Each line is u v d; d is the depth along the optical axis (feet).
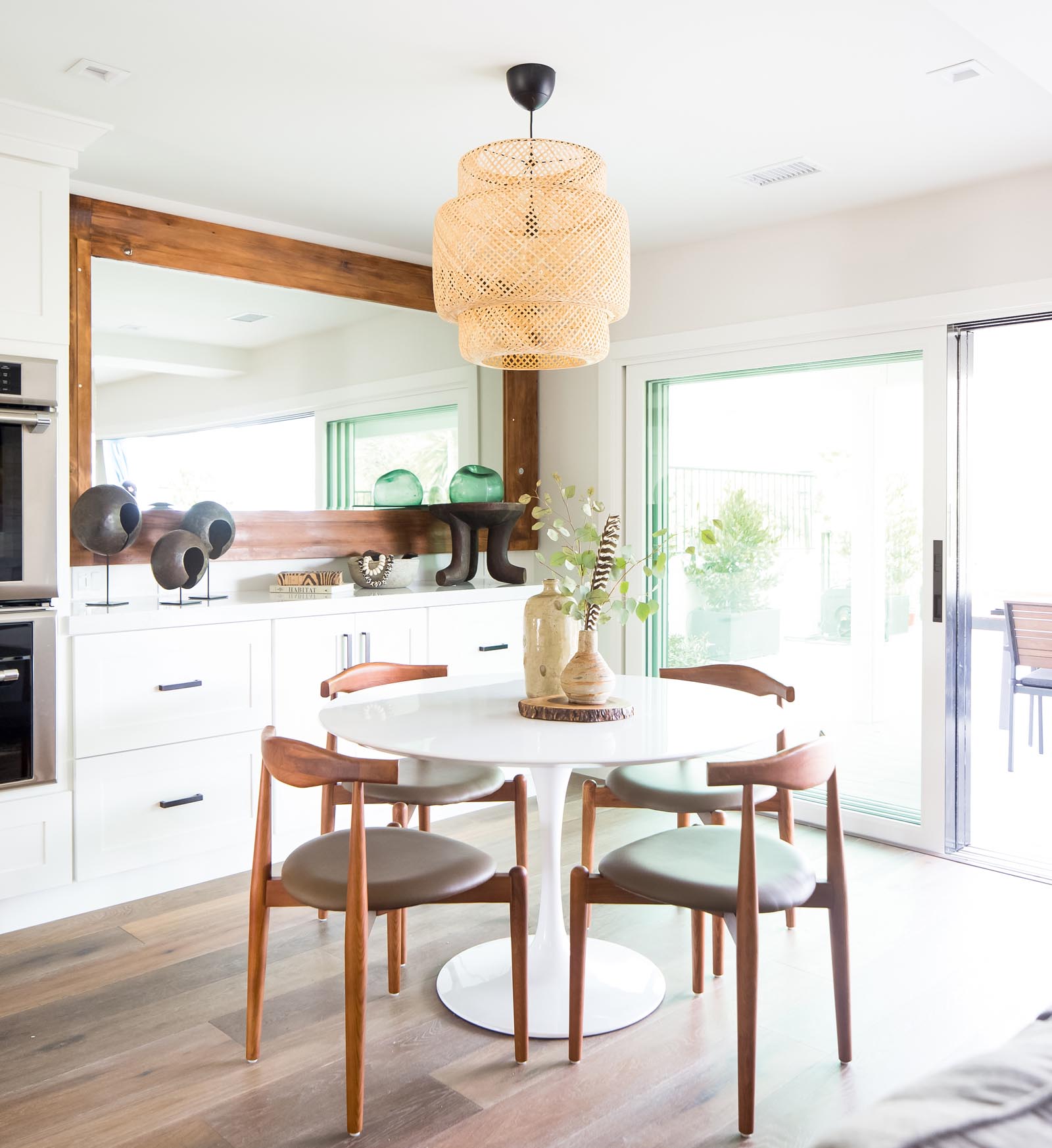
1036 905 10.26
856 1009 8.07
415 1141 6.36
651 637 14.96
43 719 9.68
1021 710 20.15
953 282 11.46
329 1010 8.10
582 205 7.82
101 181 11.30
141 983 8.58
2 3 7.40
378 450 14.24
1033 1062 3.29
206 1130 6.49
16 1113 6.68
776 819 13.19
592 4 7.41
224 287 12.55
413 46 8.09
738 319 13.46
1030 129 9.77
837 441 12.71
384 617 12.58
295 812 11.66
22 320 9.59
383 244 13.99
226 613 11.02
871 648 12.45
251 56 8.27
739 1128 6.45
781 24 7.71
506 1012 7.90
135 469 11.78
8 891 9.51
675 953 9.18
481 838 12.42
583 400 15.51
